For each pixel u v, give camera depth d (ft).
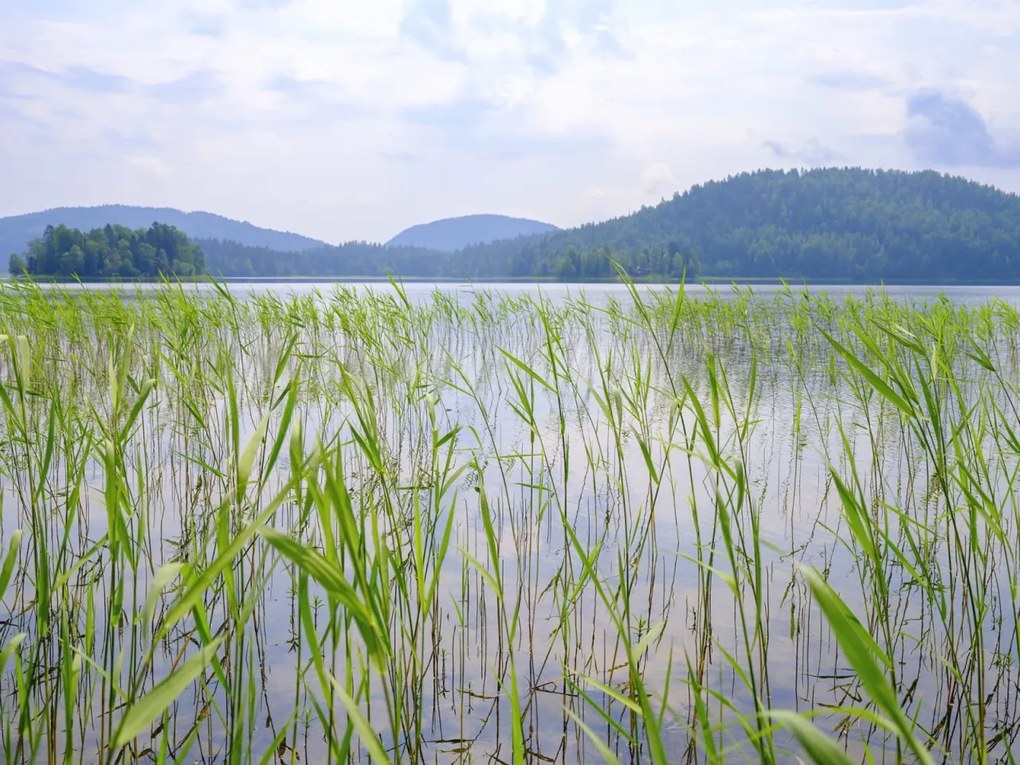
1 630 12.84
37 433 13.75
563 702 11.55
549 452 25.30
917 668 12.37
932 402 10.17
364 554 8.21
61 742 10.15
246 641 13.04
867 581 15.60
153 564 15.87
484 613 13.82
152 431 24.58
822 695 11.57
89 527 17.93
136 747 9.78
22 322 27.91
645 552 17.22
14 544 7.03
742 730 10.72
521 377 40.01
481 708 11.36
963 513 16.81
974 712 11.12
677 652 13.00
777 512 19.60
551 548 17.47
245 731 10.64
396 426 27.55
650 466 13.32
